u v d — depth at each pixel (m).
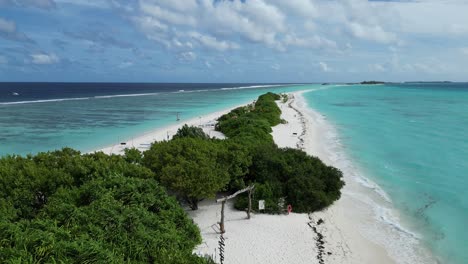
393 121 72.94
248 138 41.16
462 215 25.56
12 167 21.59
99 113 82.62
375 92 199.62
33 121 67.62
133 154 27.02
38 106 98.38
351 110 95.25
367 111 92.69
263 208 24.50
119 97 146.00
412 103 120.06
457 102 124.50
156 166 24.81
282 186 26.75
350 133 57.78
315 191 25.97
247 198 25.66
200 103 116.12
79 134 53.75
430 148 46.97
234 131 50.28
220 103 116.44
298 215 24.98
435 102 124.56
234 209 25.72
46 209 17.64
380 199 28.41
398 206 27.09
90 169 22.58
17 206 18.73
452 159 41.16
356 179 33.28
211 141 33.56
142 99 134.62
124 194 19.02
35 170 21.20
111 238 14.85
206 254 18.30
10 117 73.25
